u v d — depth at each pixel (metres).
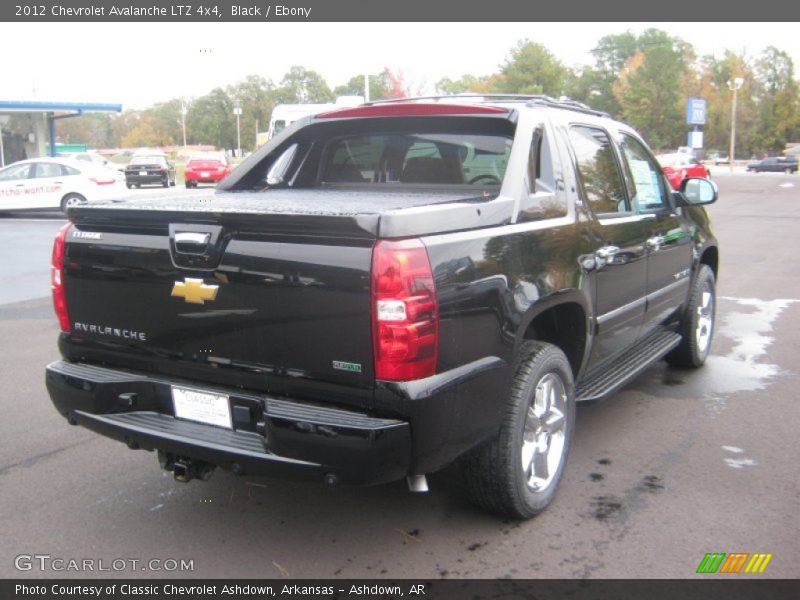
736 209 23.53
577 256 3.90
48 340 7.42
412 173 4.54
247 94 92.50
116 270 3.43
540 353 3.65
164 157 34.50
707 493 4.01
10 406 5.51
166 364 3.39
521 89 77.06
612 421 5.09
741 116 89.56
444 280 3.00
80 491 4.14
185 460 3.40
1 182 19.70
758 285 10.22
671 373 6.20
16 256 13.01
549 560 3.38
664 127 87.38
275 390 3.13
